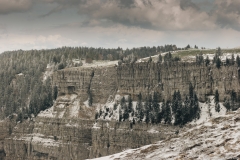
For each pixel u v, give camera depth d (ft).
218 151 258.78
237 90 619.26
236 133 273.54
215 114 613.93
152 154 287.48
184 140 291.99
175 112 636.48
